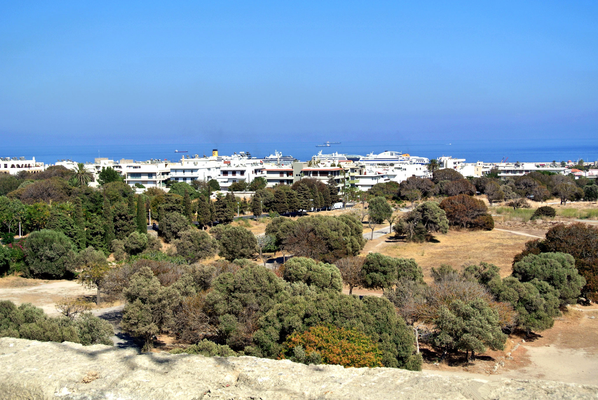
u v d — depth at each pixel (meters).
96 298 44.97
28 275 52.16
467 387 8.39
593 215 93.88
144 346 30.14
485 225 87.81
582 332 38.09
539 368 30.88
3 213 67.12
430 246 75.50
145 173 129.25
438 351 33.84
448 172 151.25
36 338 24.02
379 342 26.17
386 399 8.16
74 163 170.38
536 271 41.25
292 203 102.69
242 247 60.75
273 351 25.52
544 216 94.00
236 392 8.73
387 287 42.59
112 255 63.91
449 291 35.50
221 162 153.88
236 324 29.08
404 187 132.00
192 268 41.22
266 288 30.94
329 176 128.50
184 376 9.13
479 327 30.05
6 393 8.84
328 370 9.59
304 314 27.00
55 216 60.88
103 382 8.80
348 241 59.50
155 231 80.88
